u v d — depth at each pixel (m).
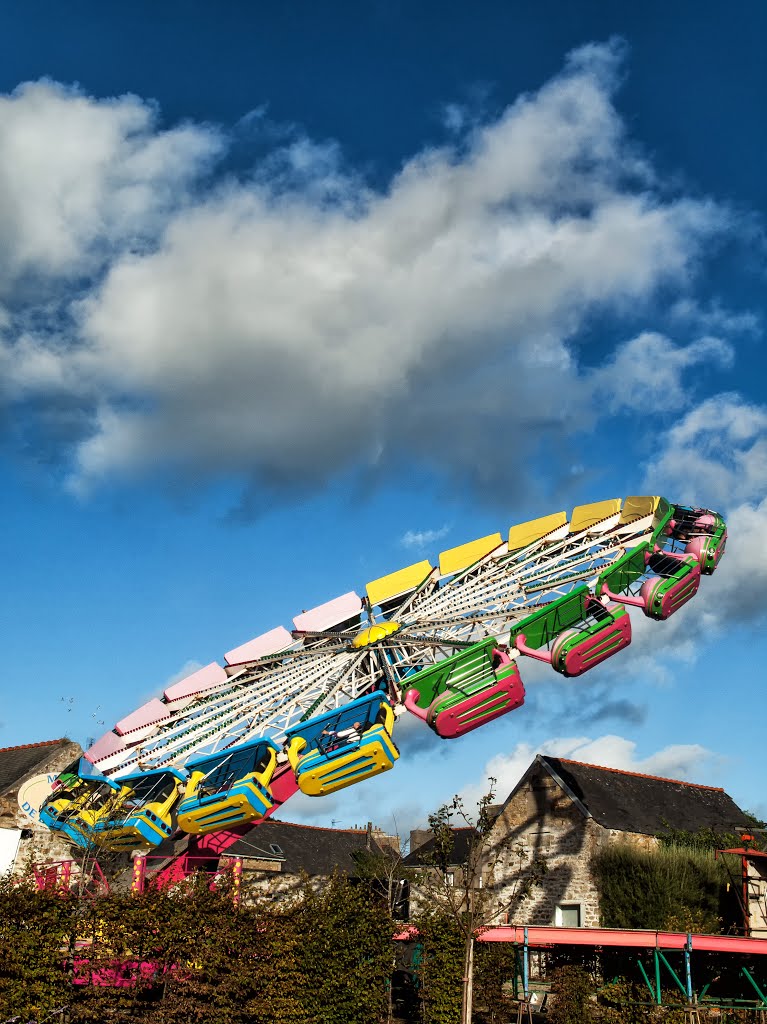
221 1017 18.50
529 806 34.38
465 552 30.05
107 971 17.73
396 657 27.20
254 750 24.36
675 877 29.86
